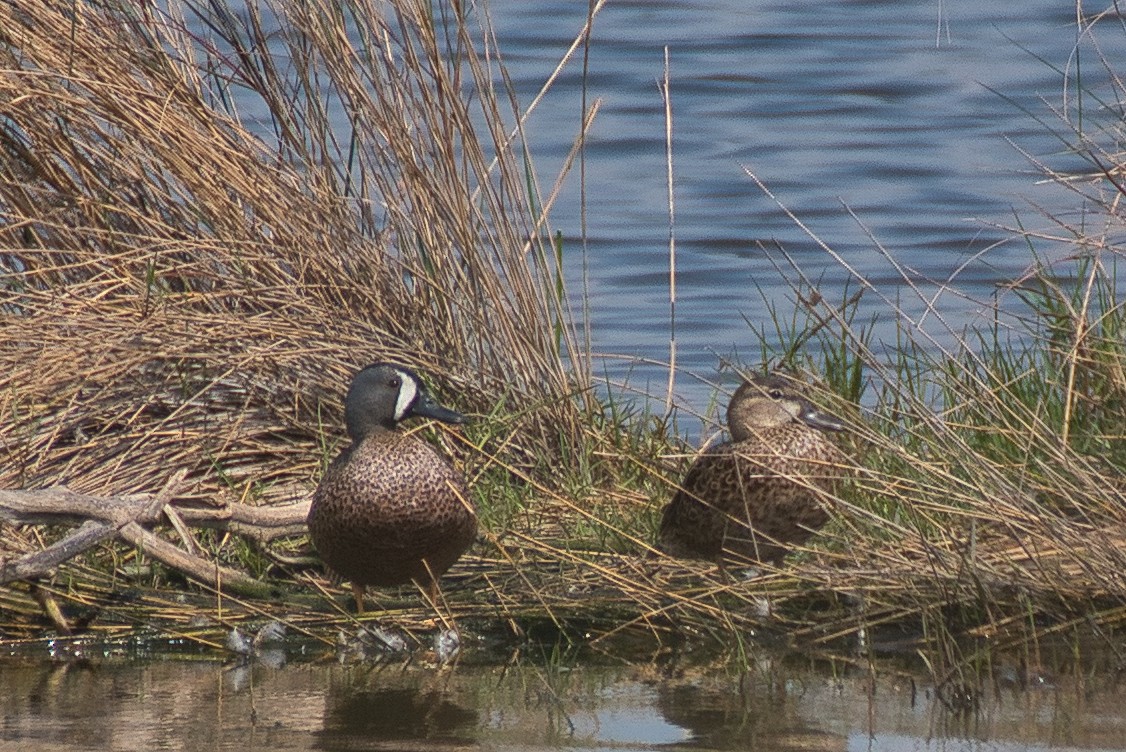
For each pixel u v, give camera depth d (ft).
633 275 65.98
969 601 33.09
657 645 33.19
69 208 41.91
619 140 81.35
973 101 86.69
